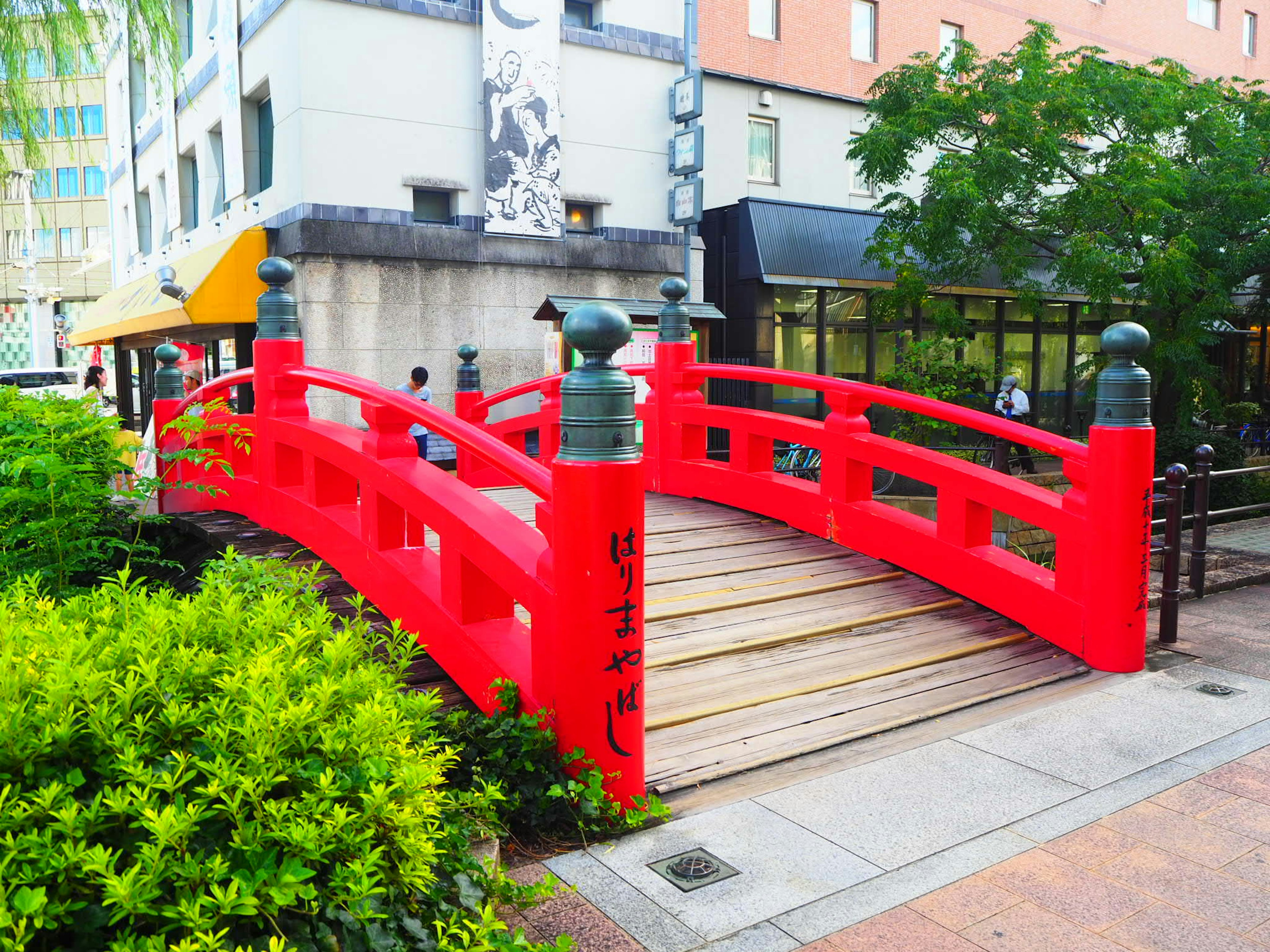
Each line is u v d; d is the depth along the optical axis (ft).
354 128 45.88
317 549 18.04
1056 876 11.19
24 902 5.68
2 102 30.71
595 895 10.80
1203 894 10.80
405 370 47.88
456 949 7.63
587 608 12.09
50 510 15.85
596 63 52.85
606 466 12.00
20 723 6.68
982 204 45.52
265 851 6.81
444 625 14.67
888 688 17.06
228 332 51.31
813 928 10.14
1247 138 46.14
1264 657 19.69
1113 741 15.25
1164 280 41.70
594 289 53.21
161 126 69.00
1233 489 43.39
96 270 141.08
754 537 23.62
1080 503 18.78
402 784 7.57
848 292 61.98
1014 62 47.42
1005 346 70.28
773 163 63.41
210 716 7.49
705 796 13.38
